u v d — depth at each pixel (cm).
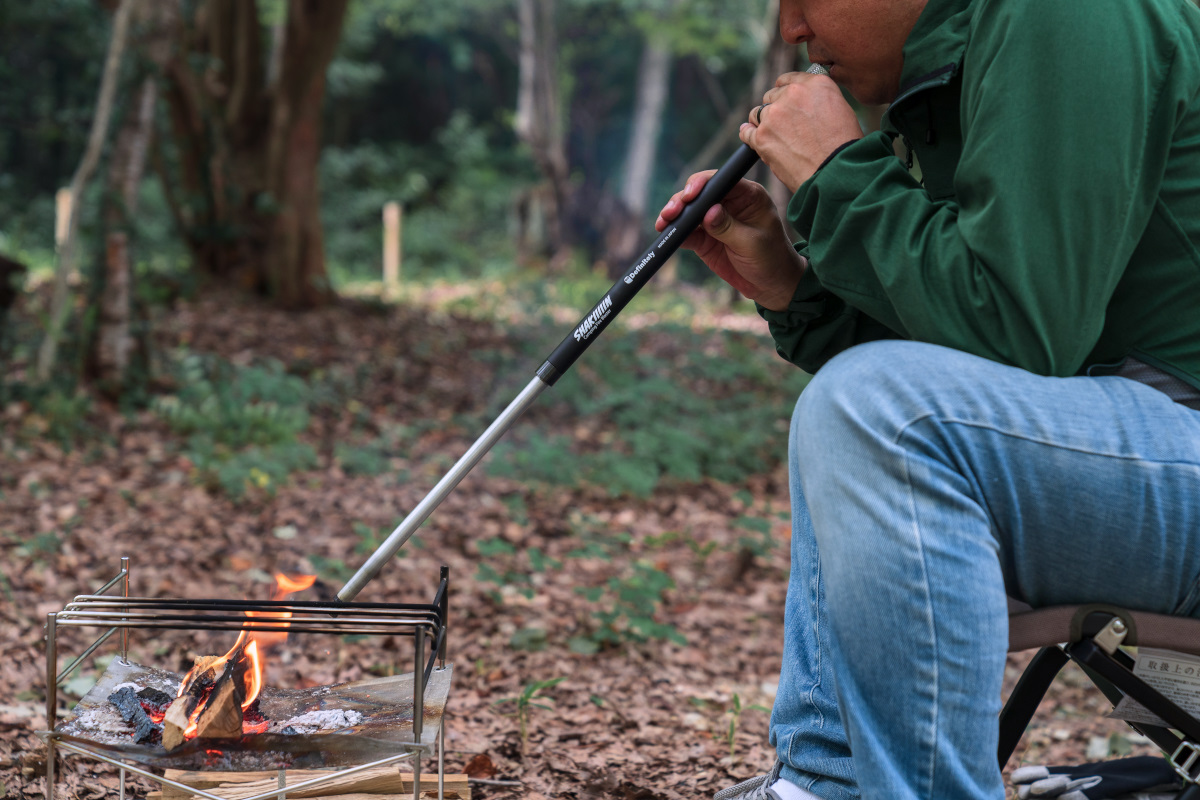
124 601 147
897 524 128
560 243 2238
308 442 675
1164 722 141
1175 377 138
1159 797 167
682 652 370
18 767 224
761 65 1403
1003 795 131
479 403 820
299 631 144
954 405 129
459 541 484
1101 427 129
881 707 130
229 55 1107
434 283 1911
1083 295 127
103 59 765
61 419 621
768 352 1083
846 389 134
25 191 1124
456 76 3225
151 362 739
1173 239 133
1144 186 129
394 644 346
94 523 473
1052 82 125
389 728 153
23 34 1043
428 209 2664
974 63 135
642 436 670
